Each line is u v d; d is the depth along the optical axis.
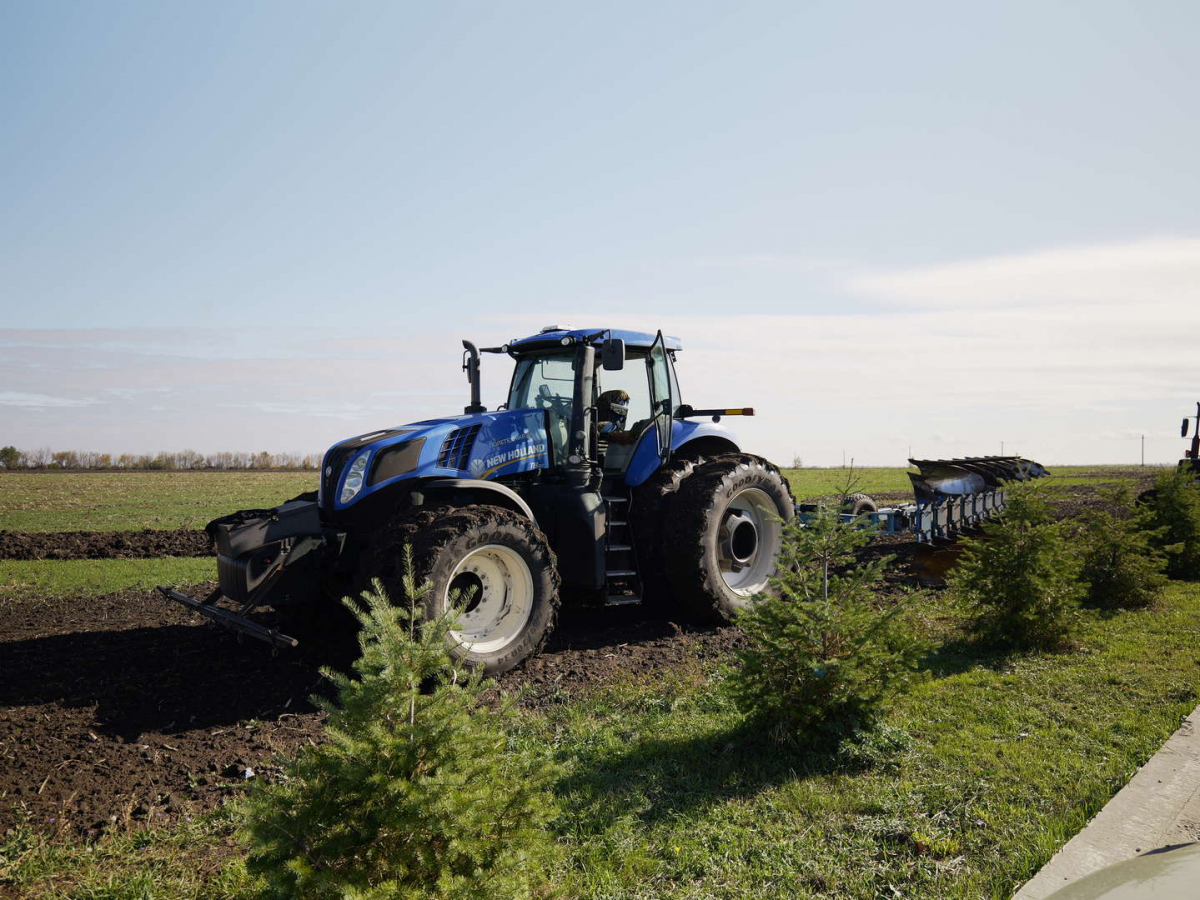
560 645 7.44
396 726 2.78
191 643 7.57
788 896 3.21
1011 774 4.32
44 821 3.99
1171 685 5.77
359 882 2.49
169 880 3.37
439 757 2.79
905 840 3.66
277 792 2.69
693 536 7.80
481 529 6.20
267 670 6.60
